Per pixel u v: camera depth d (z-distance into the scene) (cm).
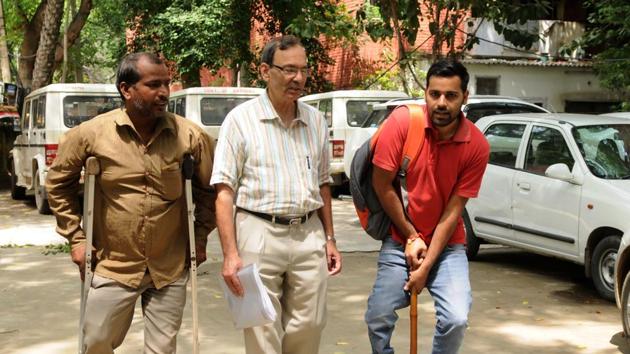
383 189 406
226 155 382
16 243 993
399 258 419
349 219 1242
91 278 369
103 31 3166
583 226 734
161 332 374
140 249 367
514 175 823
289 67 383
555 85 1955
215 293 727
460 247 417
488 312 671
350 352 552
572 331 615
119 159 361
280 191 385
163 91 359
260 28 2256
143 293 382
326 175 414
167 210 370
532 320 647
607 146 767
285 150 390
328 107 1552
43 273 809
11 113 1747
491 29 1897
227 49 2144
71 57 2495
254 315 374
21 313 654
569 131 779
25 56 2084
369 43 2228
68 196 376
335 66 2383
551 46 1922
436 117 391
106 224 366
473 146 402
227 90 1355
